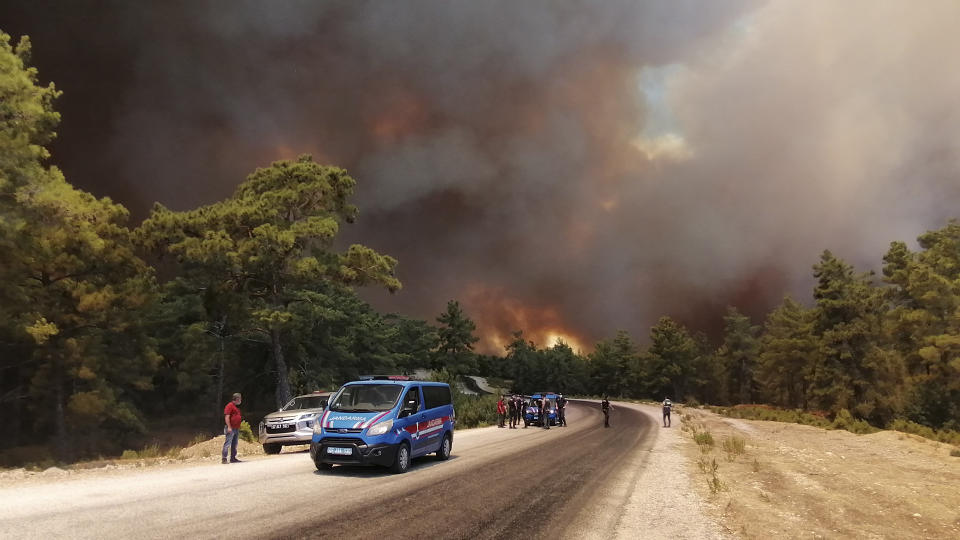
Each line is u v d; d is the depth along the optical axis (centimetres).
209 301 3641
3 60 1952
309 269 3269
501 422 3216
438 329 11600
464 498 948
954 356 5284
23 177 2030
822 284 6462
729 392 12712
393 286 3578
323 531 693
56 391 3195
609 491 1071
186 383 4434
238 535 661
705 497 1048
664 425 3497
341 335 5297
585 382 14600
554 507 896
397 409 1246
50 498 879
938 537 817
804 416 4212
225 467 1309
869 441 2595
